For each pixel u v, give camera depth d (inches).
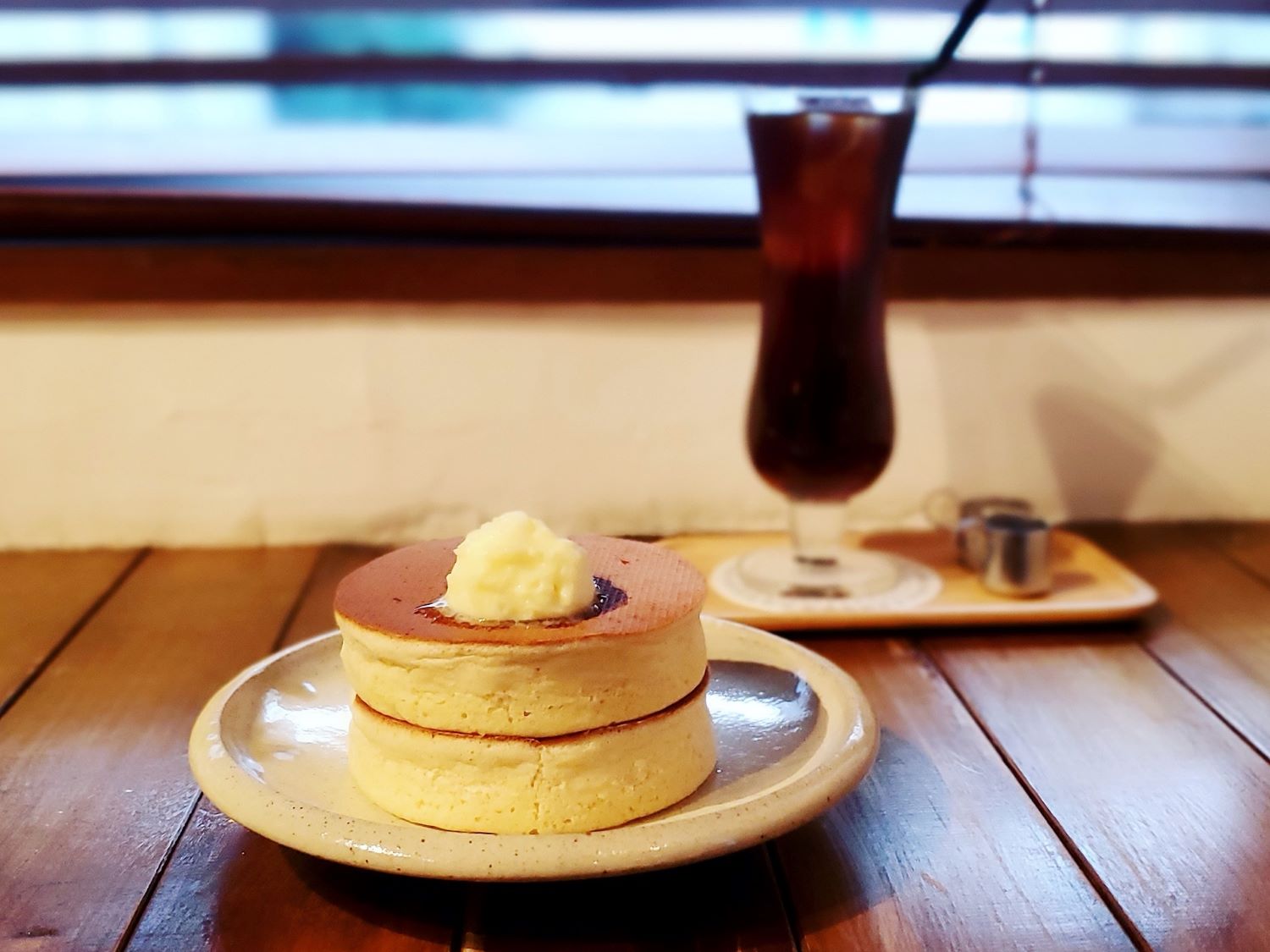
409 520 24.1
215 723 12.2
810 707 13.4
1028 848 11.9
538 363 23.6
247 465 23.6
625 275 23.2
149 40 23.9
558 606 11.5
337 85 24.1
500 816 11.0
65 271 22.4
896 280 23.5
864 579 20.1
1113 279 23.6
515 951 10.2
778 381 18.8
